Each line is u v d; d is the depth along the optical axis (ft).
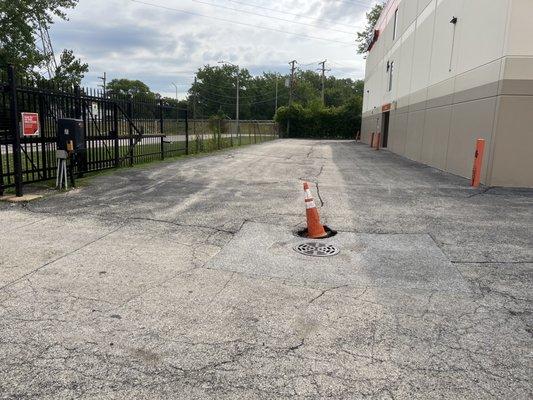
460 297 12.78
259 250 16.89
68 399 7.93
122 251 16.44
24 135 26.63
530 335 10.59
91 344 9.81
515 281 14.08
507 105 31.65
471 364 9.29
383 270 14.90
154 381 8.52
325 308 11.87
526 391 8.38
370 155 67.82
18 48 101.09
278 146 92.38
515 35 30.63
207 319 11.11
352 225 20.79
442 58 45.98
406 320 11.27
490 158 32.78
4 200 24.66
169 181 33.37
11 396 7.98
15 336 10.09
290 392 8.24
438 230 20.02
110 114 37.93
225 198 26.96
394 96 75.51
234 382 8.53
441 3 46.85
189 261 15.48
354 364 9.21
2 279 13.46
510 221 21.81
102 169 37.81
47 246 16.81
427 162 51.16
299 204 25.39
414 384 8.54
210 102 367.45
